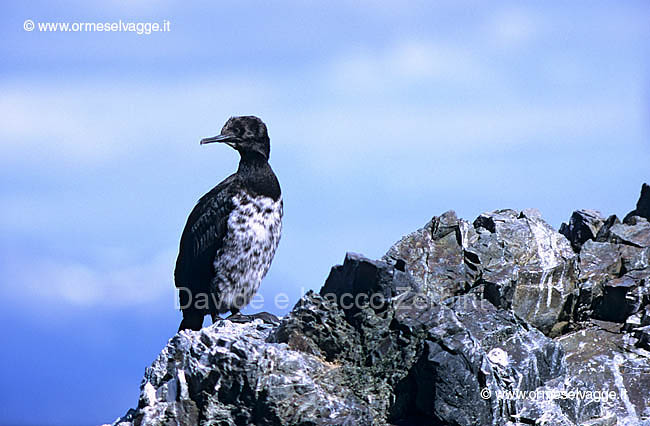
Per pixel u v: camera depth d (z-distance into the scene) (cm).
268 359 1112
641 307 1409
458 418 1114
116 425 1221
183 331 1237
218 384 1112
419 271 1423
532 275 1405
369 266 1191
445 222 1491
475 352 1138
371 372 1172
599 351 1334
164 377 1195
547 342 1238
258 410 1102
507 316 1293
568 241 1524
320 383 1138
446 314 1188
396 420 1153
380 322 1188
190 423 1112
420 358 1145
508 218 1540
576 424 1173
